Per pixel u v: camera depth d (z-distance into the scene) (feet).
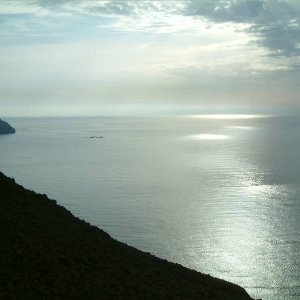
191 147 650.02
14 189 83.66
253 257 162.61
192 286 69.26
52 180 364.79
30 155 549.54
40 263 58.34
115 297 55.98
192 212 239.09
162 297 59.82
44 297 50.96
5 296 48.26
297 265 154.61
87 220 225.76
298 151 565.53
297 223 209.87
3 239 61.93
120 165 458.09
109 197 288.51
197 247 175.63
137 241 185.47
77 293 54.13
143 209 249.96
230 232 197.06
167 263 80.02
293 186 312.50
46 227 72.13
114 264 68.08
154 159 509.35
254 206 250.37
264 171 392.47
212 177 367.25
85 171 415.64
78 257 65.05
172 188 318.86
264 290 135.13
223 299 66.80
